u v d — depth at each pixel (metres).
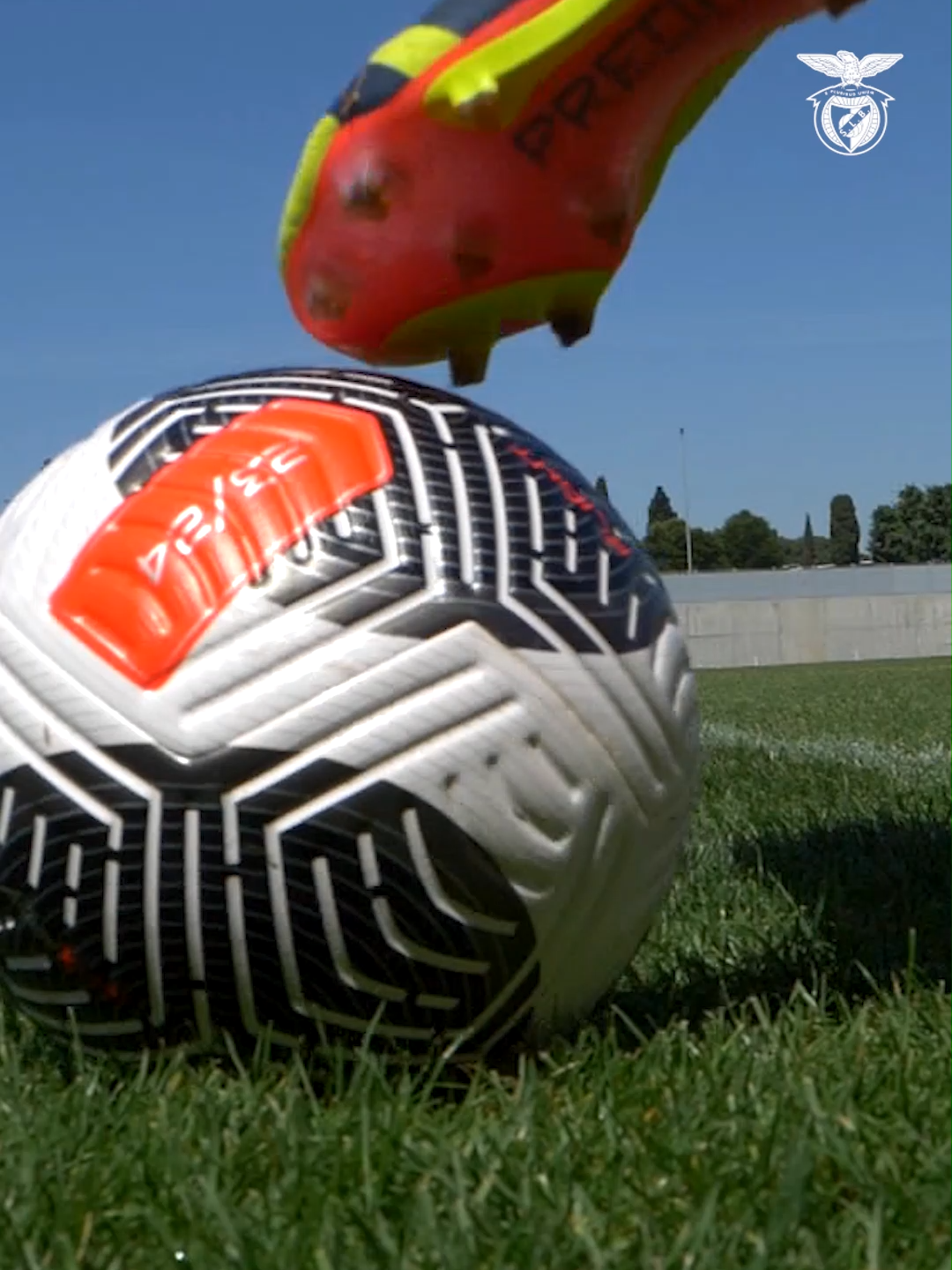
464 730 0.53
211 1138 0.49
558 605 0.55
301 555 0.53
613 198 0.64
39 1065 0.61
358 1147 0.48
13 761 0.54
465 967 0.54
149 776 0.52
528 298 0.65
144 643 0.53
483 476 0.56
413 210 0.62
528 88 0.60
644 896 0.59
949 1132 0.50
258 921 0.53
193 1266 0.42
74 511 0.56
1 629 0.55
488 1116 0.53
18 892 0.55
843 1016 0.65
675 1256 0.41
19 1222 0.45
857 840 1.11
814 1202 0.45
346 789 0.52
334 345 0.68
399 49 0.60
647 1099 0.54
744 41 0.63
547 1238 0.42
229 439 0.56
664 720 0.57
